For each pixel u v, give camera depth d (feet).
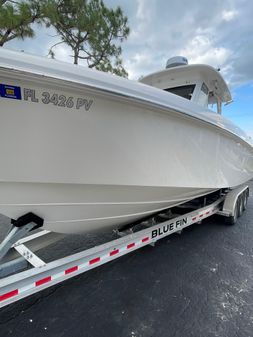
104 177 5.41
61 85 4.20
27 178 4.75
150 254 9.06
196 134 7.03
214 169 8.55
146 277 7.52
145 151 5.76
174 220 9.04
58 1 19.16
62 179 5.02
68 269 6.07
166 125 6.00
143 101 5.17
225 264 8.36
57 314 5.92
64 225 6.59
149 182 6.16
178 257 8.83
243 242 10.27
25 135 4.33
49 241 7.93
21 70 3.79
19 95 4.02
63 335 5.28
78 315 5.89
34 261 6.03
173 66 11.15
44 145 4.54
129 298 6.52
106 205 6.44
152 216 9.37
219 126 7.88
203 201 11.25
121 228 9.05
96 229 7.68
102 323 5.62
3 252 5.49
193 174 7.36
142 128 5.53
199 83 10.43
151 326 5.52
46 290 6.85
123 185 5.84
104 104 4.82
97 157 5.13
